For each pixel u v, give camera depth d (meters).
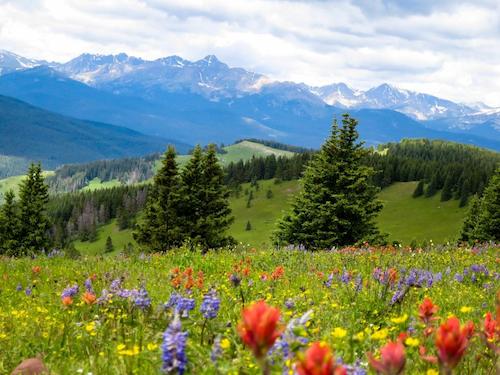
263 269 14.07
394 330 6.14
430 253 17.09
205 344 5.24
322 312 7.29
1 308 8.68
